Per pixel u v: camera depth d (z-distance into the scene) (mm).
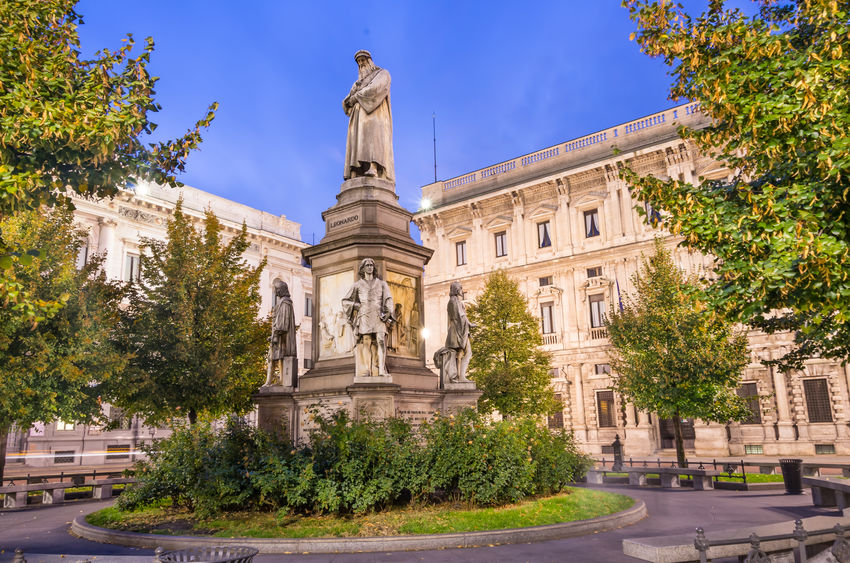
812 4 7191
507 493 10523
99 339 18078
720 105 7570
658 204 8406
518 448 10781
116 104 7195
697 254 36500
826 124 6473
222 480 9969
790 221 6543
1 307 14641
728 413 23375
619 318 27547
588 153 43188
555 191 43625
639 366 24500
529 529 8953
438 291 48062
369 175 14750
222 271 22188
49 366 16625
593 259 40906
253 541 8406
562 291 42000
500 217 45812
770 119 6809
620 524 10336
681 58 8148
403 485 9922
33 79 6719
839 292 6312
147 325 20000
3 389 15250
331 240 13812
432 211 48688
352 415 11547
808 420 33938
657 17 8133
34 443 35750
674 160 38156
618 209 40375
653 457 35250
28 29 7512
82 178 7910
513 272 44406
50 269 17656
